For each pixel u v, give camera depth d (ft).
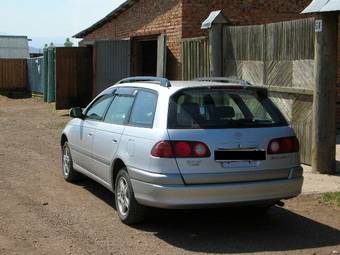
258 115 21.80
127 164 21.50
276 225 22.48
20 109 78.02
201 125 20.27
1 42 186.39
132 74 63.67
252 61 38.04
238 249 19.40
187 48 45.73
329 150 31.42
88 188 28.50
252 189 20.16
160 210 22.86
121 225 22.04
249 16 53.21
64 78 72.84
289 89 34.45
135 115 22.48
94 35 76.59
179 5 51.70
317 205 25.53
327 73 30.99
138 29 61.67
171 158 19.74
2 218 22.82
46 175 31.83
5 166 34.68
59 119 63.36
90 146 25.93
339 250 19.42
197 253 18.90
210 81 25.04
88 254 18.58
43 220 22.58
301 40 33.42
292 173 21.12
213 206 19.94
